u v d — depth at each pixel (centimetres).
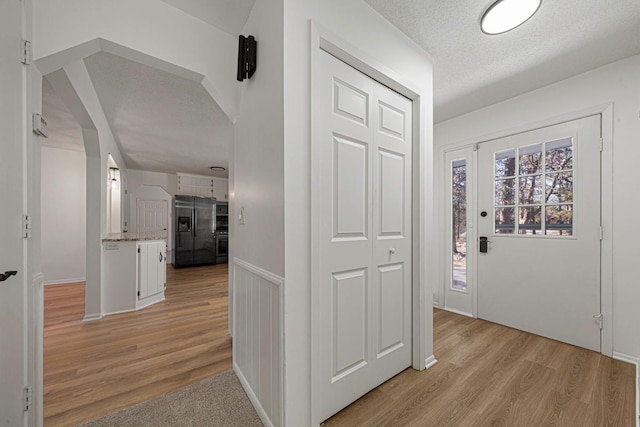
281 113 122
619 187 201
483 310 282
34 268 126
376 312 167
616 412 144
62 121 323
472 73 222
